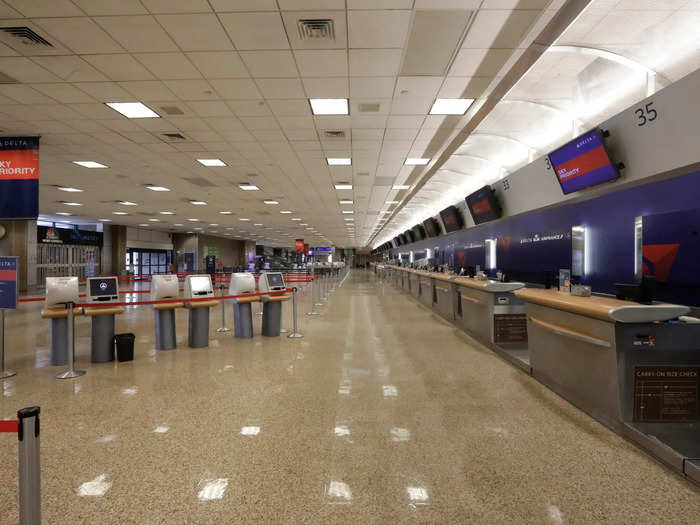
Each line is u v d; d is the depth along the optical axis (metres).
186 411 3.23
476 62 3.97
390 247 32.75
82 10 3.11
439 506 1.95
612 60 4.04
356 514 1.89
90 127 5.83
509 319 5.48
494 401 3.46
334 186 10.48
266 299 6.25
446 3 3.05
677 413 2.76
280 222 20.05
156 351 5.46
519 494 2.05
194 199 12.63
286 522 1.83
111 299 5.02
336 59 3.92
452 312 7.79
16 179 6.14
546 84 4.73
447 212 11.61
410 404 3.38
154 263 26.69
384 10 3.13
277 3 3.04
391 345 5.83
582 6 2.77
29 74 4.20
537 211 6.78
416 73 4.20
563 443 2.64
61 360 4.74
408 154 7.36
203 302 5.59
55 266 17.94
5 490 2.12
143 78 4.31
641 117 3.86
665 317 2.69
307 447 2.58
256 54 3.81
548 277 5.39
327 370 4.46
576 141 4.77
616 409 2.80
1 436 2.77
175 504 1.98
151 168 8.40
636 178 4.05
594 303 3.12
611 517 1.86
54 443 2.66
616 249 4.79
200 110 5.22
